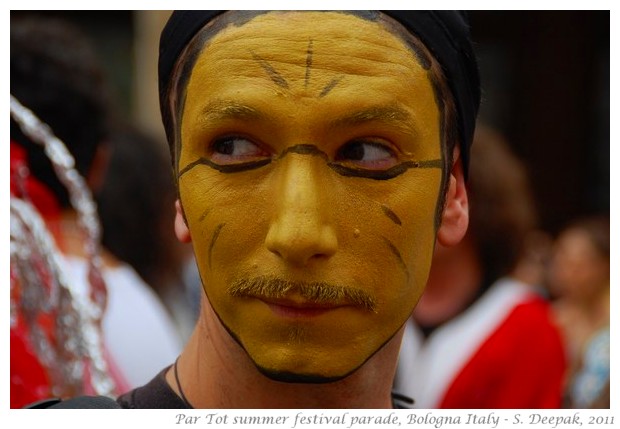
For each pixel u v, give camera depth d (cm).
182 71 149
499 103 591
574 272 394
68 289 189
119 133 288
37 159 214
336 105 136
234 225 138
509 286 292
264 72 138
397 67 141
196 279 343
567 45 582
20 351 187
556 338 283
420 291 146
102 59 554
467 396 278
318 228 133
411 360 291
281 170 137
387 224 139
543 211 587
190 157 144
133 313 226
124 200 285
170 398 154
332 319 137
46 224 214
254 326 138
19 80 224
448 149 152
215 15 145
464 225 158
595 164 586
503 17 583
